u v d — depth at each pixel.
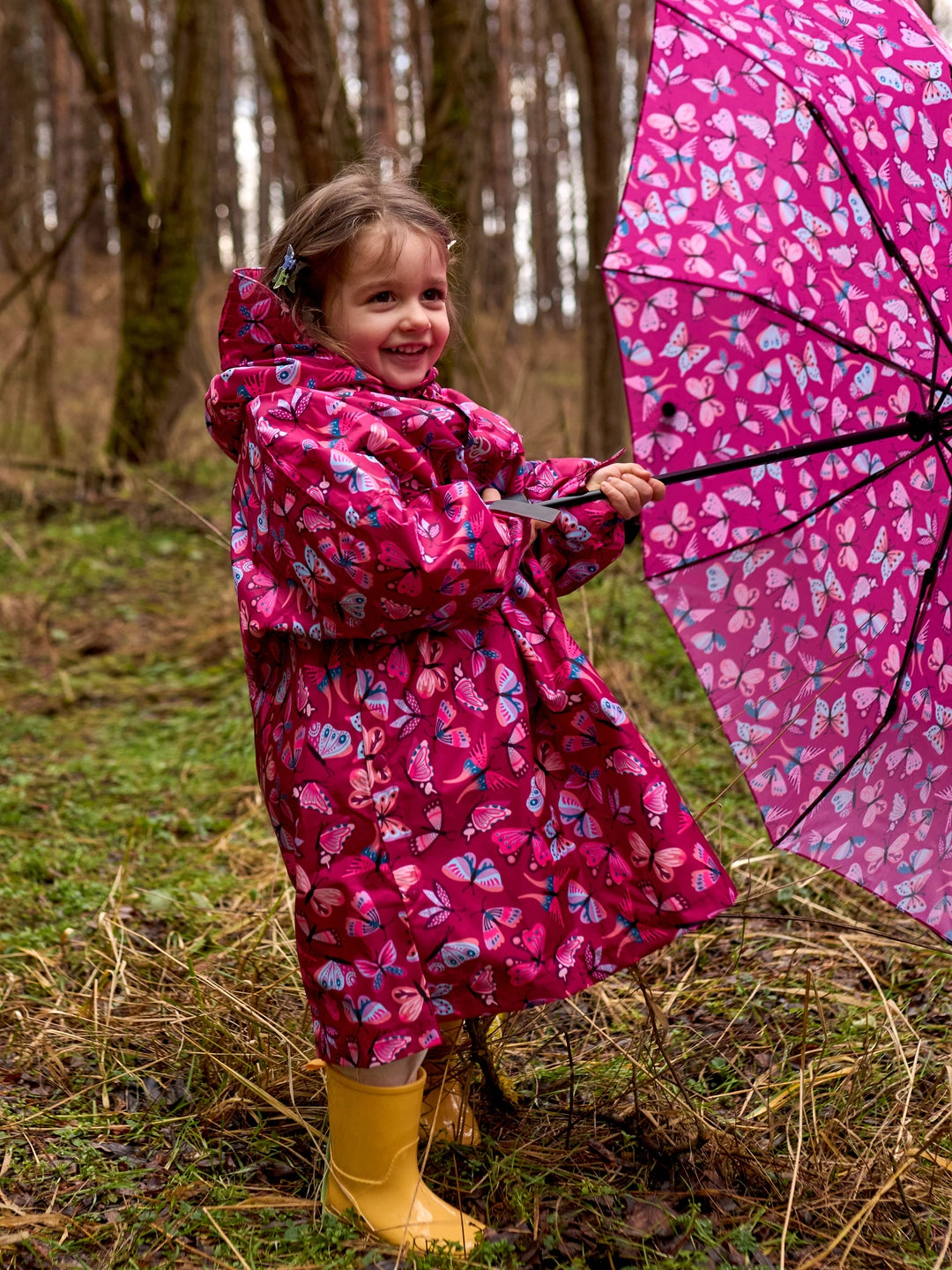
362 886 2.06
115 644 6.78
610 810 2.25
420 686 2.13
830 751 2.63
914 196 2.50
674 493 2.74
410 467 2.12
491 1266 2.07
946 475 2.56
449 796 2.11
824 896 3.67
